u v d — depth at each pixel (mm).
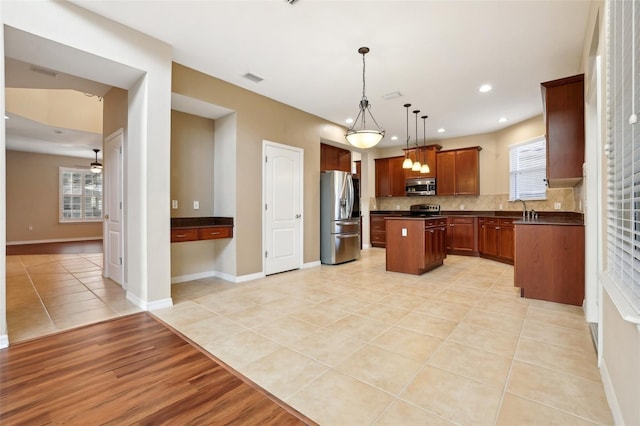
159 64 2992
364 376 1842
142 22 2711
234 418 1480
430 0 2406
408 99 4547
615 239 1524
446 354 2109
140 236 3043
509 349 2172
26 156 8289
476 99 4535
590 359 2020
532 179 5527
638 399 1119
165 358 2062
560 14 2557
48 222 8633
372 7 2496
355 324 2648
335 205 5387
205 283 4082
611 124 1521
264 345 2254
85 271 4793
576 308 3049
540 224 3301
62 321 2699
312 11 2557
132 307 3064
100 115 6387
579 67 3473
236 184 4102
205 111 4074
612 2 1408
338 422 1447
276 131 4629
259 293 3604
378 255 6523
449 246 6613
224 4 2467
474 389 1700
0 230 2172
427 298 3393
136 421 1458
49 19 2336
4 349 2180
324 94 4363
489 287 3850
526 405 1555
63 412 1519
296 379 1812
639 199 1135
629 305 1146
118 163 3891
